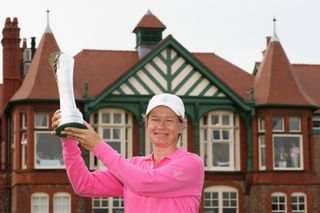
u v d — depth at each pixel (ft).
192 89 121.49
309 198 121.70
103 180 16.31
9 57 133.90
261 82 124.67
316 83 138.31
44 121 116.57
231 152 122.72
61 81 14.82
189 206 15.57
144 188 15.10
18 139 117.39
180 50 120.67
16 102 117.19
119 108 119.44
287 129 121.90
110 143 119.24
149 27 130.31
